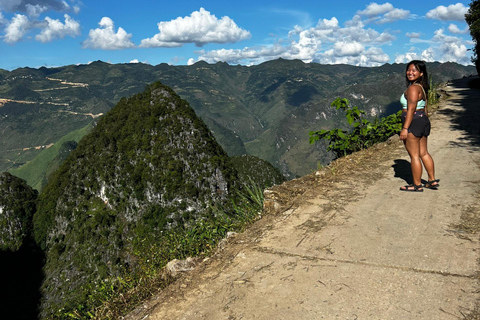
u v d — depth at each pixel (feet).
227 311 8.14
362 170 19.95
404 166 20.10
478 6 88.38
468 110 42.86
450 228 11.64
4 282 211.61
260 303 8.31
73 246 231.30
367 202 14.73
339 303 8.05
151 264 12.71
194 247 13.33
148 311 8.66
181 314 8.28
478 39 90.43
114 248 217.36
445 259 9.64
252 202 16.34
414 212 13.30
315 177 18.95
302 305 8.09
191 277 10.00
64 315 11.37
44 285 212.64
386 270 9.33
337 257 10.22
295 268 9.79
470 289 8.16
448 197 14.70
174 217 220.23
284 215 13.98
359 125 29.37
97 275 201.46
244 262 10.44
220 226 14.55
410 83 15.69
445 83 96.84
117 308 9.59
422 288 8.39
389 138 27.81
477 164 20.07
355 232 11.86
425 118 15.38
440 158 22.41
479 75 100.48
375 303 7.97
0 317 193.06
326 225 12.59
